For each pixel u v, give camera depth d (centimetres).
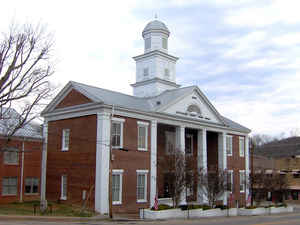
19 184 3456
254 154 7694
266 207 4091
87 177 3147
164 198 3725
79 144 3291
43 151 3650
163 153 4025
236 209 3778
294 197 6481
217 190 3594
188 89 4078
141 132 3494
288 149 7319
